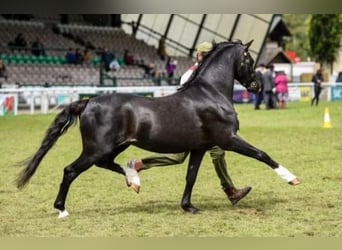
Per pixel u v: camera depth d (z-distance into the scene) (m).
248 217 8.41
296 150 16.44
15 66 38.69
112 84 40.50
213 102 8.51
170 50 49.84
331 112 31.14
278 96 34.78
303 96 43.44
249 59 8.92
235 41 9.02
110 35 48.25
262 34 43.44
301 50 102.25
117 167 8.83
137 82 42.28
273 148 16.95
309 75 54.09
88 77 41.28
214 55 8.84
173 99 8.45
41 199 10.00
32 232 7.64
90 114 8.19
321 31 62.97
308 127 23.02
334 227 7.75
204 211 8.89
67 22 46.75
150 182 11.65
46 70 39.75
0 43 40.72
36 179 12.09
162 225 7.95
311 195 10.05
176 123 8.29
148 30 50.81
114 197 10.15
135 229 7.74
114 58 44.00
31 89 31.33
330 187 10.79
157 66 47.81
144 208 9.18
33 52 40.62
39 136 20.62
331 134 20.45
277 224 7.94
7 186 11.30
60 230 7.72
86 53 42.59
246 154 8.51
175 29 48.69
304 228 7.71
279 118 27.70
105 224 8.03
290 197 9.93
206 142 8.55
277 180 11.69
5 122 25.75
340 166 13.44
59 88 32.41
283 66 63.38
